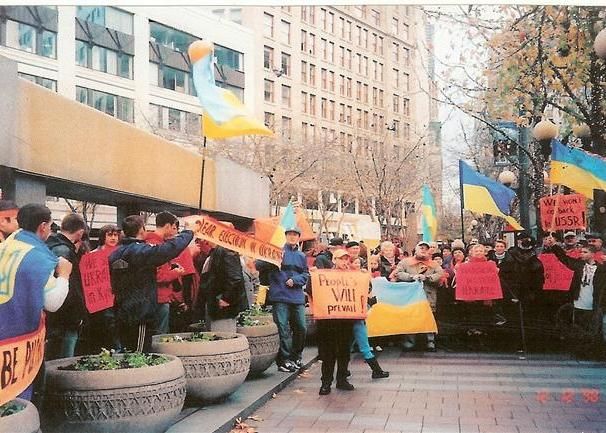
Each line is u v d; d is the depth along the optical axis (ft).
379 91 102.53
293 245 30.76
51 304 14.26
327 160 101.09
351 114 104.27
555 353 37.29
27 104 22.50
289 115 106.52
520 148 50.14
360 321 30.17
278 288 30.50
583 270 35.58
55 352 21.48
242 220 49.52
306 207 101.96
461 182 46.83
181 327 34.12
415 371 31.94
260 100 104.68
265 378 28.91
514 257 38.24
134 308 21.70
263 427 21.75
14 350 12.84
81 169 26.02
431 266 38.55
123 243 21.83
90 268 20.67
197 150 87.76
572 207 41.27
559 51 35.99
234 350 23.21
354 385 28.66
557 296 37.96
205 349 22.66
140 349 21.66
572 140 45.11
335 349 27.02
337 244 39.86
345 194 102.42
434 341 38.83
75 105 25.67
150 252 21.15
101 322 24.22
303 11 109.91
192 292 32.86
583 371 31.55
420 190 102.22
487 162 64.39
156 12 101.76
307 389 27.91
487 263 37.78
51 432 17.57
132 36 99.86
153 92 102.47
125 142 29.84
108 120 28.32
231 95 23.77
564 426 21.72
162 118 103.76
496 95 39.81
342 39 107.55
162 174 33.73
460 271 37.83
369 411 23.84
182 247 21.44
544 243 40.37
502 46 37.83
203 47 23.39
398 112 102.63
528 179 53.98
